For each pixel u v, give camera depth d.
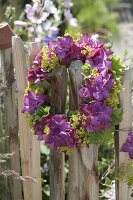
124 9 10.55
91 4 6.54
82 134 1.98
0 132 2.50
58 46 2.03
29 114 2.09
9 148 2.46
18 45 2.23
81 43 2.06
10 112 2.41
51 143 1.99
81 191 2.15
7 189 2.52
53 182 2.23
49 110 2.06
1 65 2.37
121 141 2.12
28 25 3.32
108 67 1.95
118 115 2.01
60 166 2.20
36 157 2.34
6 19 3.56
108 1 8.31
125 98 2.06
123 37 6.87
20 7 4.58
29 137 2.33
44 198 2.75
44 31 3.28
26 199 2.41
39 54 2.09
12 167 2.46
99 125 1.95
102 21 6.50
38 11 3.00
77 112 2.00
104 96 1.94
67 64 2.04
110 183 2.49
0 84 2.41
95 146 2.10
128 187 2.20
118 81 1.99
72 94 2.04
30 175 2.37
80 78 2.00
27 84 2.27
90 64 1.99
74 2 6.00
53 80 2.06
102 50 2.00
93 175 2.13
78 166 2.13
